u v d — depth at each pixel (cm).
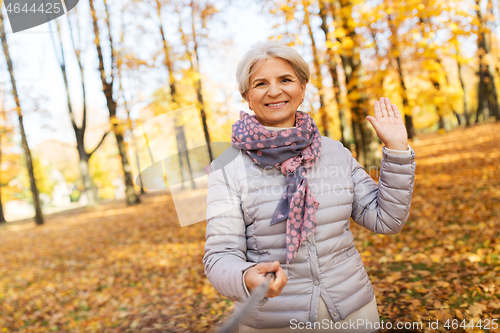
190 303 422
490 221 490
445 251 416
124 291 530
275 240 128
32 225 1599
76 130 1847
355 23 667
